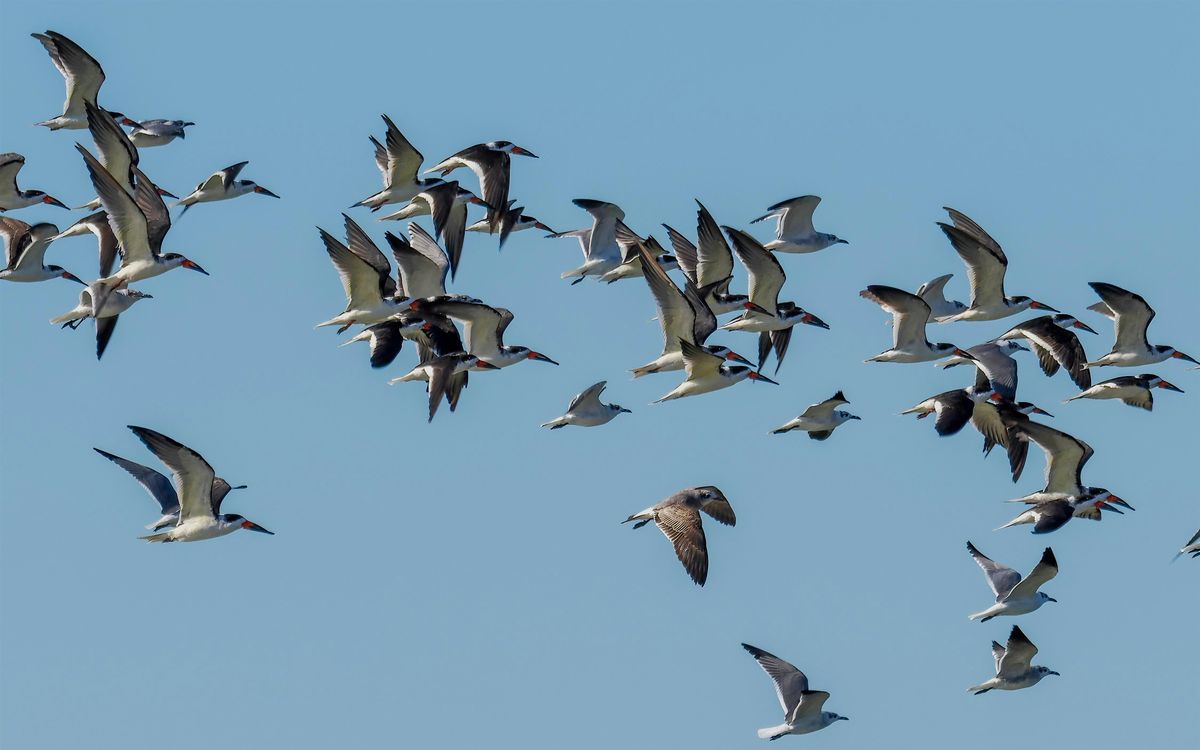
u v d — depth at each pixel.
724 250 46.31
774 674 40.62
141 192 41.72
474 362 42.94
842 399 45.59
